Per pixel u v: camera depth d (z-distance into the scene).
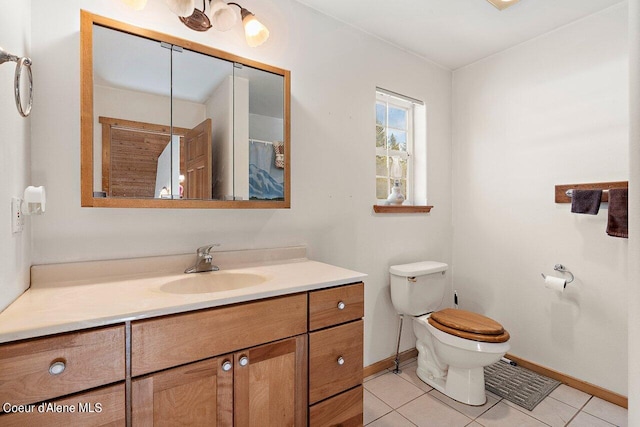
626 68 1.75
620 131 1.77
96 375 0.79
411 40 2.18
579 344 1.94
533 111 2.14
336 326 1.24
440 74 2.55
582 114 1.91
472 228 2.50
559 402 1.80
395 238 2.24
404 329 2.31
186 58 1.37
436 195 2.52
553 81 2.04
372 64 2.11
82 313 0.82
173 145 1.33
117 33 1.22
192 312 0.92
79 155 1.22
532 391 1.91
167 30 1.39
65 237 1.20
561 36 2.01
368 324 2.10
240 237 1.59
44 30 1.15
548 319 2.07
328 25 1.90
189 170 1.36
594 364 1.87
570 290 1.97
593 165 1.87
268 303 1.06
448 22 1.97
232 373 0.99
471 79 2.51
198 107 1.39
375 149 2.13
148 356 0.85
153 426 0.86
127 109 1.23
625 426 1.59
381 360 2.18
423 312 2.12
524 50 2.19
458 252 2.60
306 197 1.81
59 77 1.18
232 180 1.47
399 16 1.91
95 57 1.17
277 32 1.69
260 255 1.61
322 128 1.87
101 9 1.25
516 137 2.23
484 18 1.92
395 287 2.11
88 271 1.22
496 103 2.35
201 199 1.39
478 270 2.46
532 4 1.79
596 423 1.62
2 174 0.84
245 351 1.01
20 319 0.77
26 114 0.88
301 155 1.79
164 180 1.30
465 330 1.75
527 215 2.17
